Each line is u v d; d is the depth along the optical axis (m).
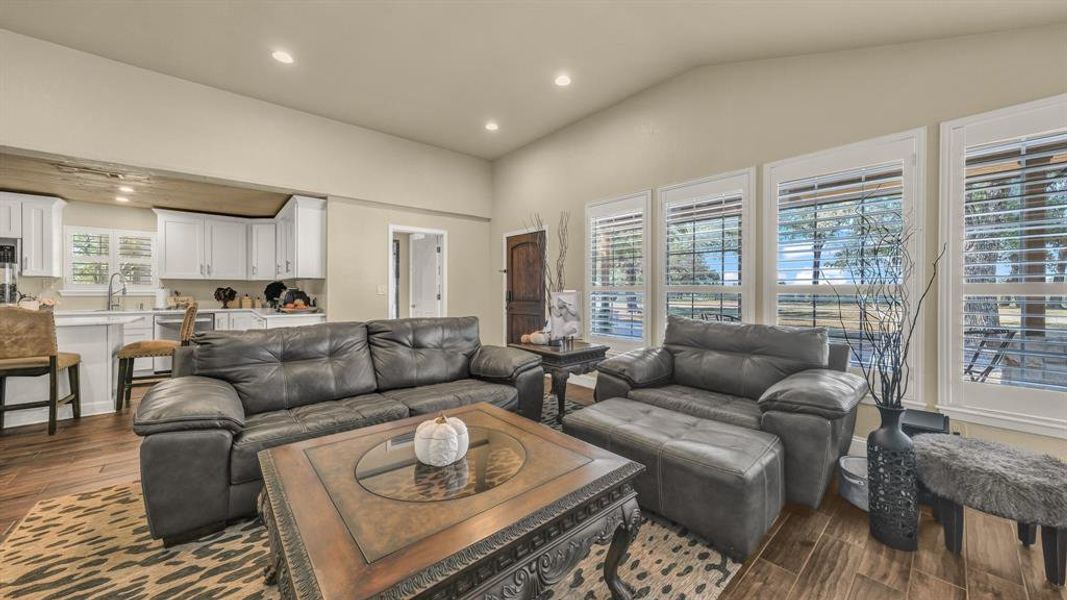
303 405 2.50
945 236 2.48
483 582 1.02
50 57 3.19
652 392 2.67
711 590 1.51
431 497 1.24
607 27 3.01
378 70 3.62
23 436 3.01
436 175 5.57
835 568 1.63
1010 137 2.29
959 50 2.46
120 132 3.46
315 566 0.93
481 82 3.88
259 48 3.27
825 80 2.99
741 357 2.70
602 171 4.57
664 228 3.97
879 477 1.81
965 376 2.41
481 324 6.15
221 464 1.82
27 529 1.87
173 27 3.00
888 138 2.69
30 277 5.21
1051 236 2.18
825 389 1.98
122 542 1.78
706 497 1.71
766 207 3.27
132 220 5.83
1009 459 1.67
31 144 3.12
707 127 3.64
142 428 1.69
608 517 1.36
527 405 2.97
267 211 6.11
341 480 1.34
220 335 2.46
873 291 2.74
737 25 2.83
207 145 3.88
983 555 1.71
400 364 2.91
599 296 4.61
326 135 4.62
